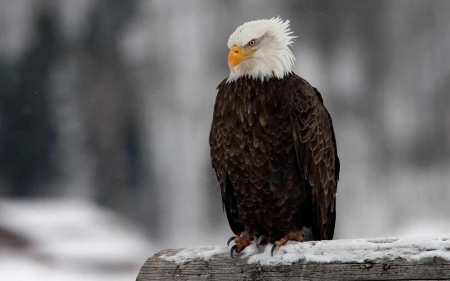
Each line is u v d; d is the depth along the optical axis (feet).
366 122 110.11
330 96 111.04
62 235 53.52
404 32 118.11
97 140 115.34
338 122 108.88
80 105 118.52
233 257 15.66
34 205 64.54
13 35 121.08
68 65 121.60
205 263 15.79
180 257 15.97
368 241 14.70
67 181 113.29
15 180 114.01
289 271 15.08
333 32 116.78
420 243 14.21
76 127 116.57
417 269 13.97
